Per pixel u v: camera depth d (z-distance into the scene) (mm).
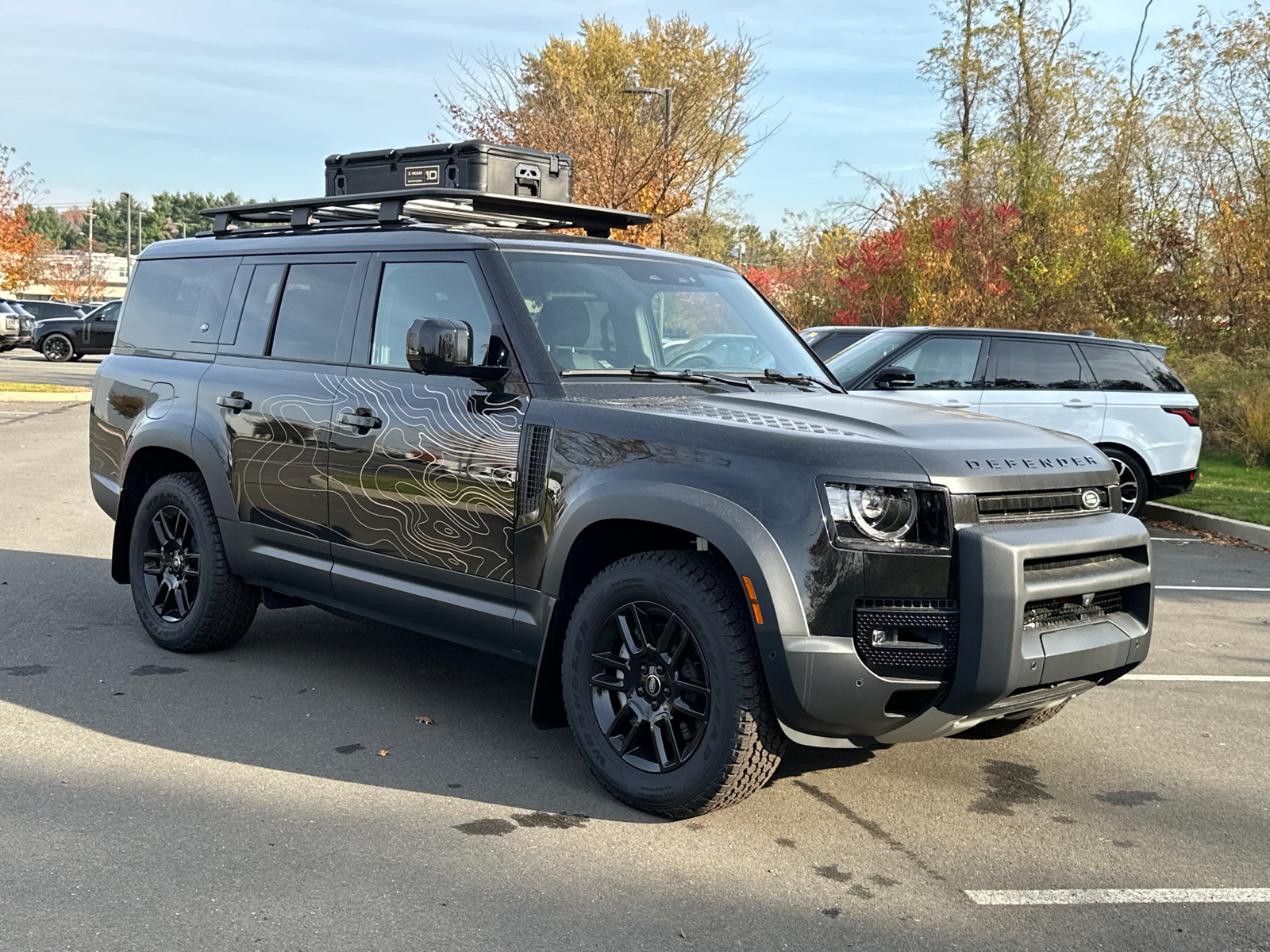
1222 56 22266
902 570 3438
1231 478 14320
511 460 4129
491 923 3014
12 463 12289
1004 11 30344
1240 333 19219
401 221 4949
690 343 4711
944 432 3840
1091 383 10836
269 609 6672
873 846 3656
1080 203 22844
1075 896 3340
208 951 2799
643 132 20438
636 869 3398
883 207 24016
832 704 3426
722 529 3500
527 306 4320
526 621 4125
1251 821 3990
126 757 4148
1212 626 7207
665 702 3789
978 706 3486
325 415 4797
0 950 2756
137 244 140750
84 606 6426
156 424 5562
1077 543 3639
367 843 3492
